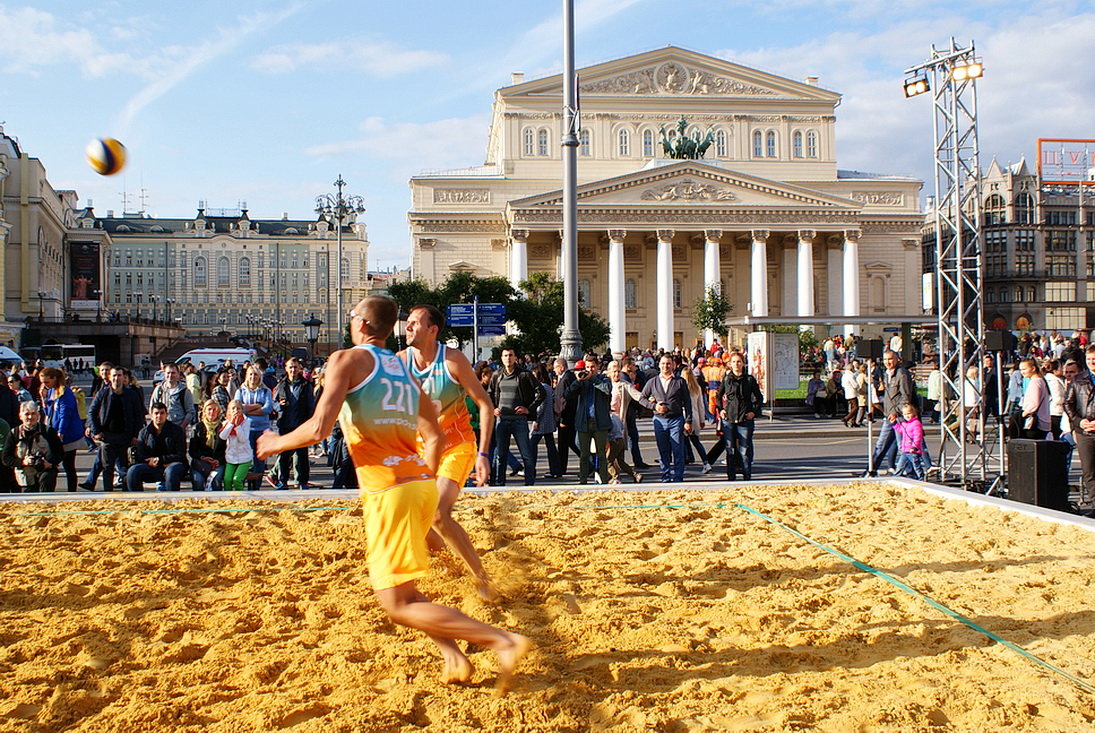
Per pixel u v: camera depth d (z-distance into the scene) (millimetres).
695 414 17859
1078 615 6418
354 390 5137
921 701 4930
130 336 87312
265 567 8102
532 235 76312
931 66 17609
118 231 146000
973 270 17000
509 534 9391
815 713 4797
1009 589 7148
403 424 5223
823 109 81500
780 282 80375
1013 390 21359
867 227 82750
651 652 5793
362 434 5164
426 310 7328
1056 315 108188
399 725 4707
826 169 81625
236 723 4668
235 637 6078
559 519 10352
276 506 11234
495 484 16047
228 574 7844
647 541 9094
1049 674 5352
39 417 13719
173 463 13523
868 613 6555
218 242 146750
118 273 144500
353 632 6160
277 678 5414
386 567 5055
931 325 32812
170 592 7246
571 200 22500
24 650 5832
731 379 16156
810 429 27500
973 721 4727
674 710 4855
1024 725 4668
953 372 23688
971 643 5906
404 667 5512
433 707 4902
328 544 8961
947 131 17516
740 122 80562
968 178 17469
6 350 49125
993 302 108312
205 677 5355
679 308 79625
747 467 16141
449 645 5266
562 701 4988
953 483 15477
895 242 82938
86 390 49000
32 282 90500
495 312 31953
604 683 5312
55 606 6852
